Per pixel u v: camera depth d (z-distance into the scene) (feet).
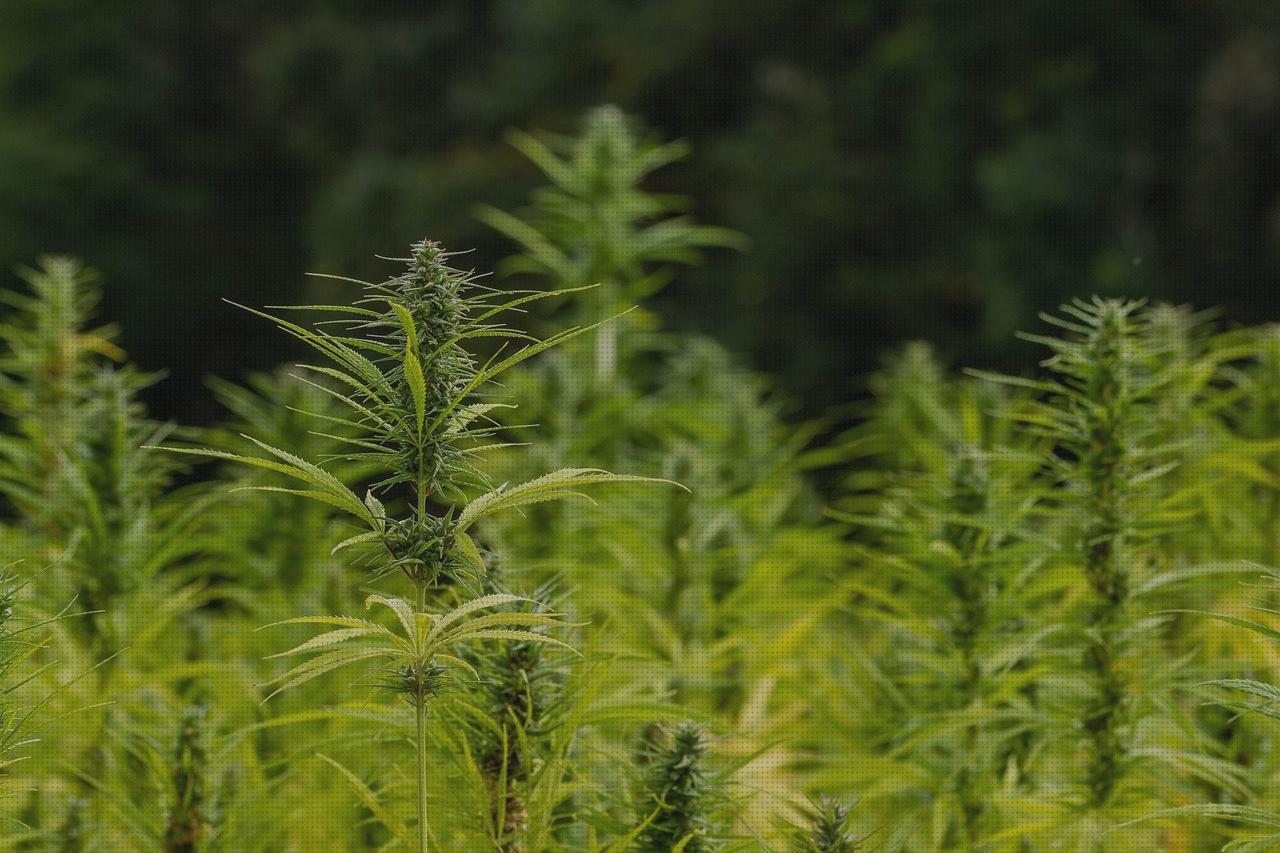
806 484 21.49
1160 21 77.92
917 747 12.06
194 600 14.40
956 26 79.41
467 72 106.01
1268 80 73.72
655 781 9.00
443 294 7.56
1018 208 73.82
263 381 16.51
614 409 19.57
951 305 79.36
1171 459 14.38
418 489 7.51
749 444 19.90
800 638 15.26
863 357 80.94
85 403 16.31
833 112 84.38
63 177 110.11
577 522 16.60
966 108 79.41
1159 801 11.41
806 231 81.56
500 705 8.70
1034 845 11.25
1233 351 14.26
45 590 12.39
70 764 12.05
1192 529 14.73
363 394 7.63
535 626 8.86
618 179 22.26
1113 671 10.61
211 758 10.45
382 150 105.40
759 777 12.53
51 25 121.90
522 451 17.81
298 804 11.91
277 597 14.56
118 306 110.22
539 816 8.70
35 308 16.35
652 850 8.91
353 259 94.02
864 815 12.57
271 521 15.35
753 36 89.71
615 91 92.89
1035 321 72.59
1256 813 8.21
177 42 123.03
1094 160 74.74
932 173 79.41
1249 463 14.30
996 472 13.69
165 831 10.19
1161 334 15.25
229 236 117.29
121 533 12.61
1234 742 11.55
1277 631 8.08
